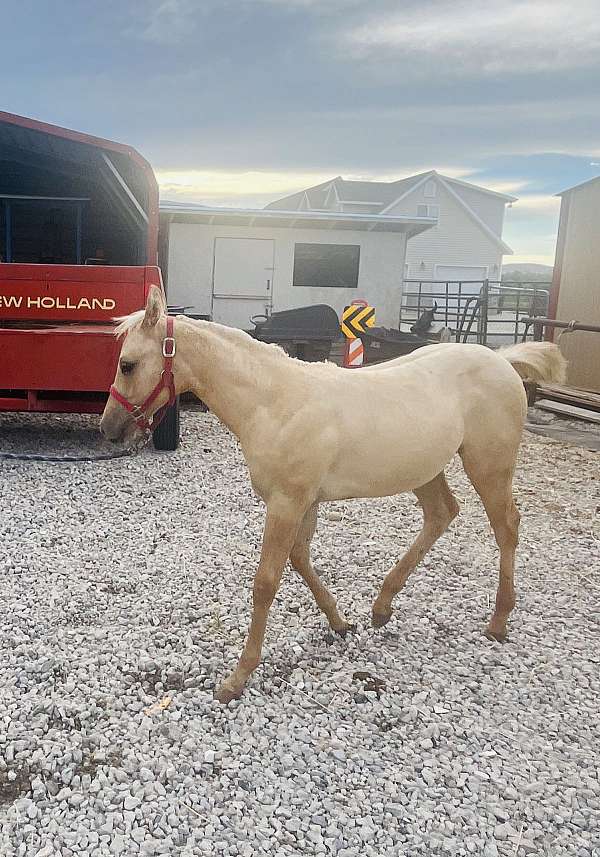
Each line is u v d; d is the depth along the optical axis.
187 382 3.24
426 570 4.75
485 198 46.94
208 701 3.26
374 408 3.27
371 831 2.53
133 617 4.01
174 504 5.96
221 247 16.11
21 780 2.77
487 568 4.82
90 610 4.07
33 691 3.30
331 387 3.25
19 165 9.91
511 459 3.69
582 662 3.67
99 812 2.60
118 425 3.24
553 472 7.49
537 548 5.23
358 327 10.10
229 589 4.39
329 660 3.65
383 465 3.29
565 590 4.52
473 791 2.74
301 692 3.36
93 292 7.35
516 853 2.46
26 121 8.03
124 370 3.19
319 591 3.78
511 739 3.07
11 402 7.18
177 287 16.14
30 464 7.04
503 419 3.61
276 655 3.67
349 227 16.22
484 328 15.62
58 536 5.16
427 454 3.38
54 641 3.73
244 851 2.44
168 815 2.58
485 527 5.64
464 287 42.12
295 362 3.33
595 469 7.63
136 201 9.16
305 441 3.10
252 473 3.21
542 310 17.23
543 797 2.73
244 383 3.16
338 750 2.95
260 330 12.84
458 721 3.18
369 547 5.13
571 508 6.24
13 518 5.48
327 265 16.45
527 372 4.00
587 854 2.47
